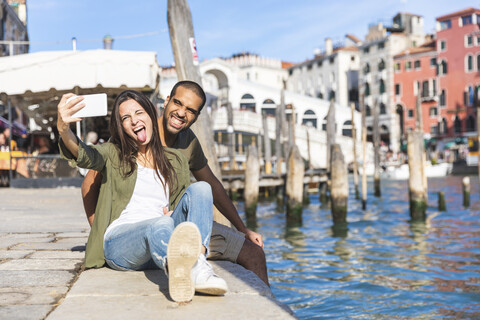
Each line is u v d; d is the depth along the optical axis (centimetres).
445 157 5191
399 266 708
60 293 270
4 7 2897
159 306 241
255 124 3981
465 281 603
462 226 1194
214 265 335
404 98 5725
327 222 1350
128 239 283
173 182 309
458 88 5372
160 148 307
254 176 1404
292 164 1316
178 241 235
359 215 1516
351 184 3347
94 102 259
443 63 5469
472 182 3381
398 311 481
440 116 5494
